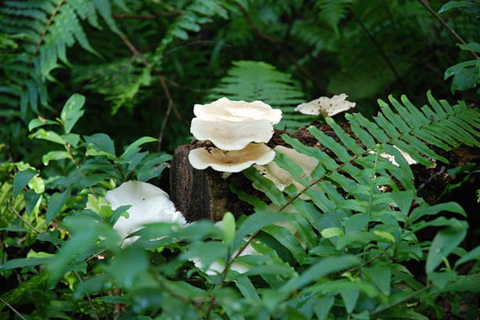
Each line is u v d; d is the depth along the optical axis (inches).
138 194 57.0
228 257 43.1
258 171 54.8
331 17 88.2
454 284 45.2
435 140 55.4
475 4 58.5
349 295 42.1
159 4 103.9
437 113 57.5
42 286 60.1
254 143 55.4
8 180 64.0
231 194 55.7
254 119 55.9
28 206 58.1
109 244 38.2
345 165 53.4
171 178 61.0
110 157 58.7
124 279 40.5
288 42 111.7
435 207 45.1
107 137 60.5
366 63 89.7
